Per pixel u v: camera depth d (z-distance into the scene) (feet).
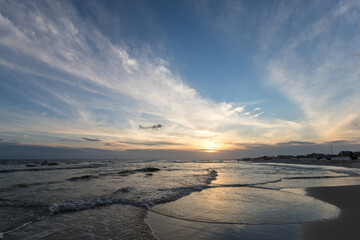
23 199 29.43
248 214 22.59
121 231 17.60
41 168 93.20
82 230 17.90
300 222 19.75
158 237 16.26
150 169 94.89
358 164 114.11
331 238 15.80
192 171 90.33
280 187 42.88
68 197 30.71
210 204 27.30
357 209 24.76
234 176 67.31
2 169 83.66
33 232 17.43
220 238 15.98
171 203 27.78
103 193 33.96
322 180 56.24
